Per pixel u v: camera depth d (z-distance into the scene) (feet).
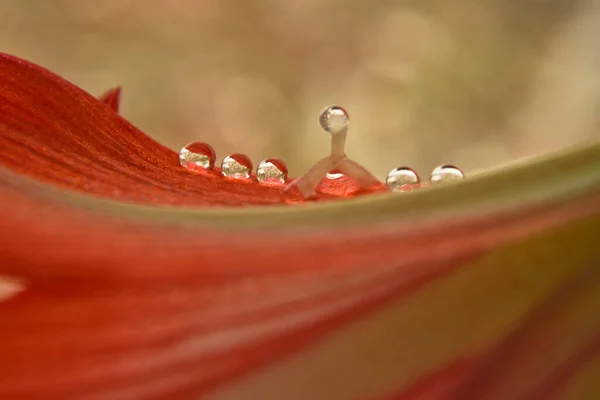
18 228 0.30
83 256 0.30
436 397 0.30
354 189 0.36
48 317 0.30
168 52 1.65
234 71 1.66
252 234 0.30
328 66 1.67
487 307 0.30
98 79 1.62
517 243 0.30
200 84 1.64
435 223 0.30
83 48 1.63
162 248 0.30
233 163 0.41
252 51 1.67
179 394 0.30
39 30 1.62
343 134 0.37
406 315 0.30
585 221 0.30
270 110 1.63
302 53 1.68
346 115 0.36
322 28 1.68
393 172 0.40
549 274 0.30
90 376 0.30
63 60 1.62
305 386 0.30
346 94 1.64
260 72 1.67
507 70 1.66
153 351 0.30
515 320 0.30
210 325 0.30
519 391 0.30
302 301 0.30
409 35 1.66
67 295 0.30
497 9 1.69
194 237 0.30
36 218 0.30
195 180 0.35
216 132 1.62
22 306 0.30
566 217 0.30
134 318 0.30
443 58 1.65
